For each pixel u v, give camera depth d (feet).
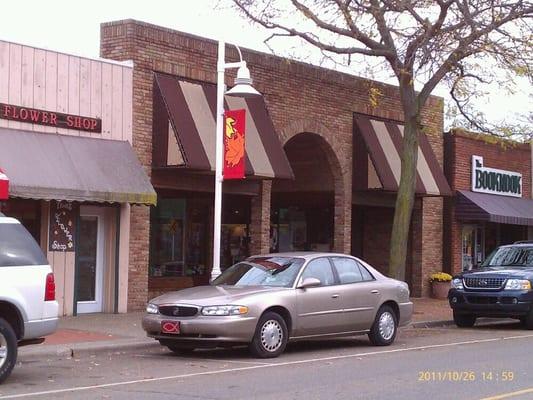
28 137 50.21
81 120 53.42
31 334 31.04
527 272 56.90
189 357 39.34
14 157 48.24
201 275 71.15
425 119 83.51
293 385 30.78
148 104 57.47
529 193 99.14
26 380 32.04
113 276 56.08
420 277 83.10
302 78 69.26
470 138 88.79
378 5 60.29
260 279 41.14
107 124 55.01
